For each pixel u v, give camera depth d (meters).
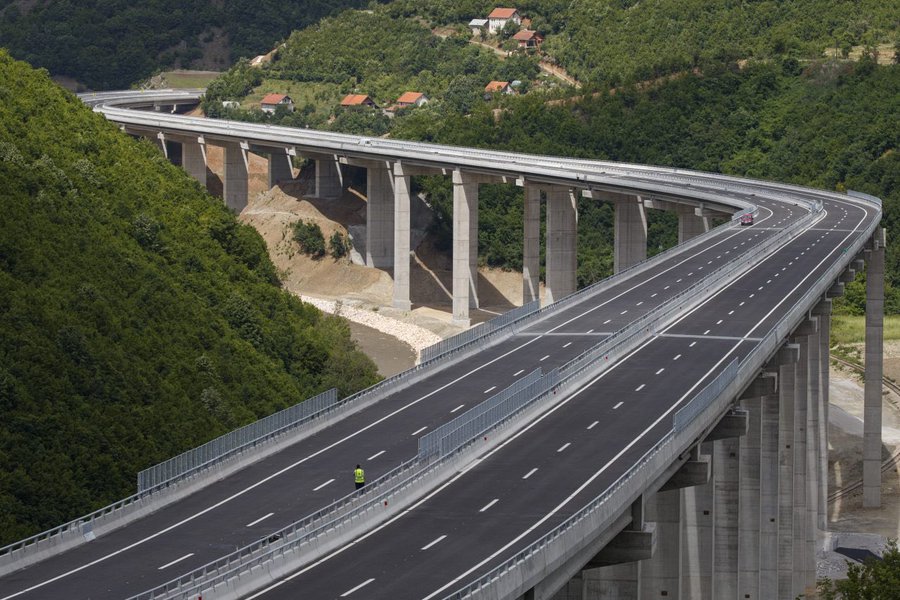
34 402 106.81
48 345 114.19
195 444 112.81
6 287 119.25
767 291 138.50
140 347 123.25
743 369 99.19
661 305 127.00
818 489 146.38
